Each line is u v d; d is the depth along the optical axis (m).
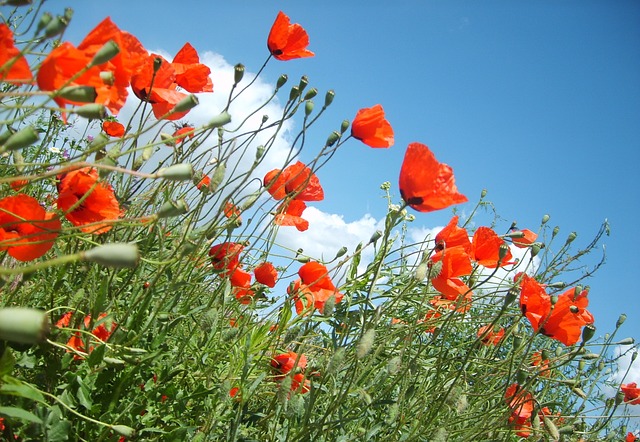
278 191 0.71
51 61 0.32
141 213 0.57
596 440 0.84
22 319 0.18
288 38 0.71
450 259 0.61
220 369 0.59
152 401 0.49
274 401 0.57
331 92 0.59
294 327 0.60
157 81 0.52
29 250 0.37
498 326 0.76
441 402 0.56
